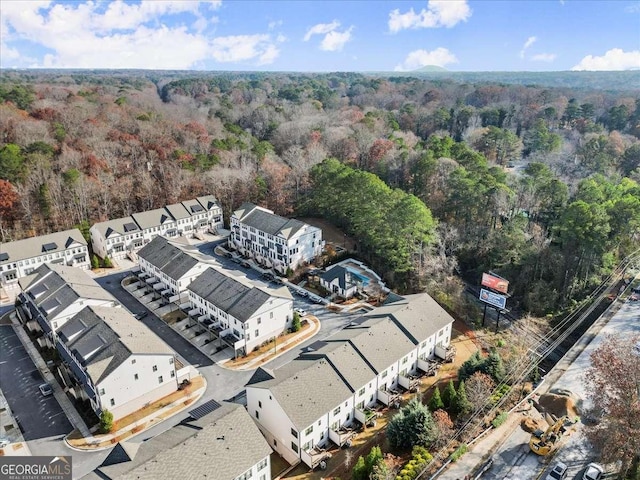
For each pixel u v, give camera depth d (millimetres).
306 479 39312
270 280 78688
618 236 66188
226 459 35688
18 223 93750
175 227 96000
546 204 81750
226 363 56438
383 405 48219
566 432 41719
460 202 79562
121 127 134375
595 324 58906
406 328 53250
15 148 99062
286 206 106062
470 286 75000
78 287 63344
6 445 44156
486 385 45062
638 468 36062
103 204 103125
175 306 69375
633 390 33875
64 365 52875
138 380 48156
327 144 129875
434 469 38031
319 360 46219
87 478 32906
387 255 72875
